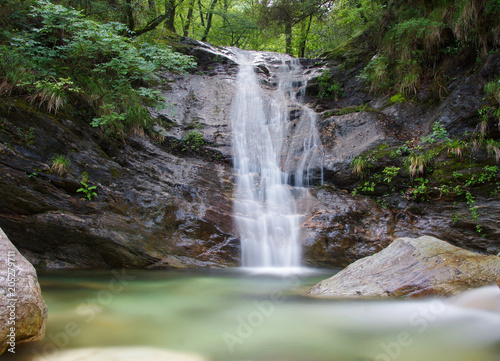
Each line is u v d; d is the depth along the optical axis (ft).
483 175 26.07
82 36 24.84
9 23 26.68
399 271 14.49
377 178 29.01
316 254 23.80
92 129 25.32
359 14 48.67
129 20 37.32
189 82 41.16
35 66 24.59
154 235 22.04
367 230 25.59
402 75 37.04
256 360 8.69
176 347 9.42
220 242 23.15
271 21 52.47
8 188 19.15
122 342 9.69
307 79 43.75
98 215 21.18
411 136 31.76
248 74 45.83
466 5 31.45
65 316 11.79
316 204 27.50
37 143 21.25
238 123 36.11
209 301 14.08
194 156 31.50
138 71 28.84
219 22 75.00
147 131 31.32
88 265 20.81
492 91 28.78
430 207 26.99
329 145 33.04
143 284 17.04
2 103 21.07
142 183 24.70
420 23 34.99
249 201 27.30
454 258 14.14
